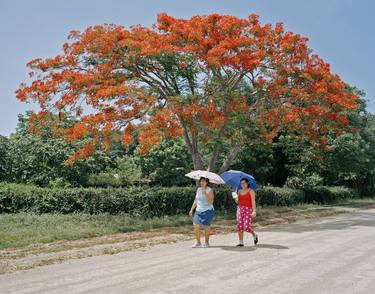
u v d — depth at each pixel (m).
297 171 32.16
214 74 17.80
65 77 16.25
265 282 7.41
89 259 9.76
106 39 16.83
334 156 30.77
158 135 15.77
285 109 18.12
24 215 15.85
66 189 17.22
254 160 29.20
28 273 8.27
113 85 16.56
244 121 17.50
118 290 6.91
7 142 24.09
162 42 16.58
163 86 18.44
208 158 28.34
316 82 18.06
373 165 34.69
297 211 23.50
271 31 17.94
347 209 26.25
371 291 6.88
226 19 17.36
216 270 8.35
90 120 15.66
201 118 15.90
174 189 19.22
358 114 32.53
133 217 17.05
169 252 10.64
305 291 6.85
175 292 6.76
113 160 33.00
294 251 10.58
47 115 17.00
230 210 22.47
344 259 9.50
